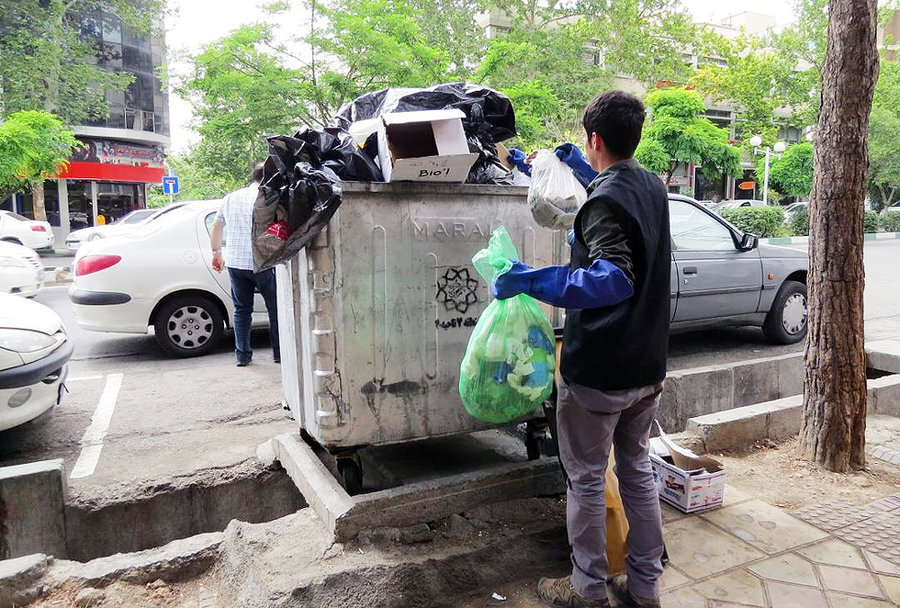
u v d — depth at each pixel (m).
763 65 32.12
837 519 3.26
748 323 6.71
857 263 3.75
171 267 6.51
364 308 2.82
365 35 15.25
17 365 3.94
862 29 3.51
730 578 2.73
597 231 2.16
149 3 27.06
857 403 3.85
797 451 4.08
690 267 6.05
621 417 2.47
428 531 2.79
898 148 31.83
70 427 4.62
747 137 33.38
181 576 2.80
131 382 5.75
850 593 2.63
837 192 3.69
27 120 13.88
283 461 3.56
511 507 3.03
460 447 3.78
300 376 3.07
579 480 2.38
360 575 2.51
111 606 2.60
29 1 24.19
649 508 2.45
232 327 7.15
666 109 20.89
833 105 3.65
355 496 2.79
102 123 29.95
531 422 3.37
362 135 3.15
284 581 2.46
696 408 5.11
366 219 2.77
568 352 2.31
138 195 32.59
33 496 3.20
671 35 30.44
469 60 25.39
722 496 3.37
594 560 2.39
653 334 2.28
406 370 2.94
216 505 3.67
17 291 9.00
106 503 3.41
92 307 6.35
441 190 2.90
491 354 2.56
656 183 2.34
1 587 2.57
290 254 2.60
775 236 22.27
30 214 28.88
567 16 28.55
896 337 7.58
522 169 3.35
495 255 2.29
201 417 4.82
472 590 2.66
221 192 39.84
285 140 2.63
